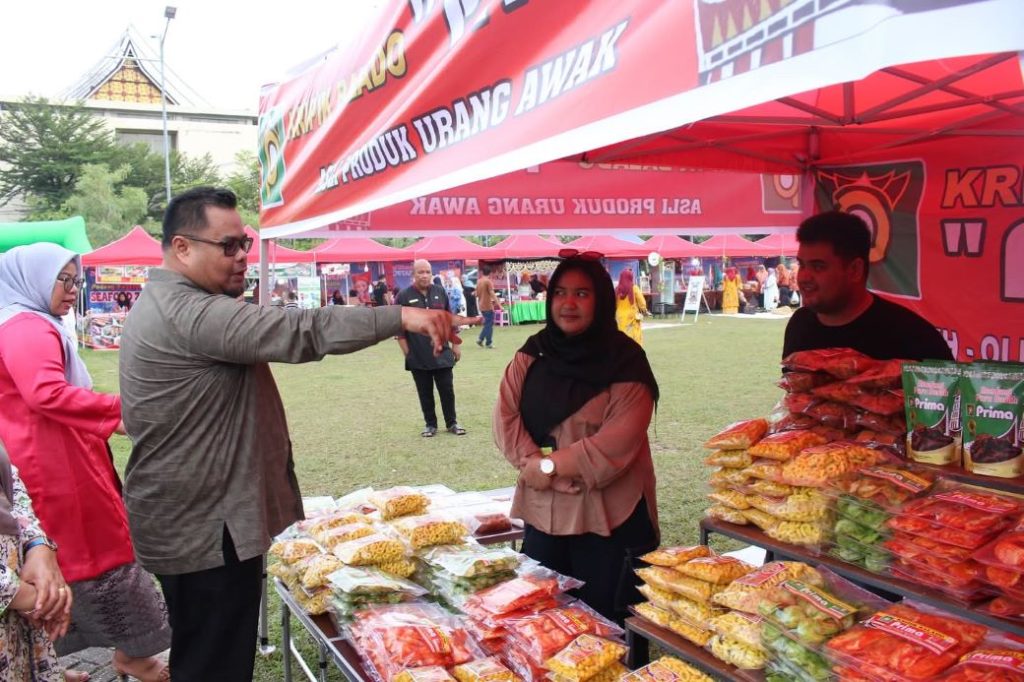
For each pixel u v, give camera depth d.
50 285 3.14
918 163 3.95
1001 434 1.92
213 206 2.38
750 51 1.13
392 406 10.28
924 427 2.09
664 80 1.29
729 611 2.07
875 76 3.04
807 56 1.03
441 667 2.28
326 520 3.28
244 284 2.56
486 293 17.50
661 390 10.59
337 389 12.02
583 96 1.48
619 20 1.41
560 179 4.29
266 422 2.52
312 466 7.10
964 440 2.01
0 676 1.82
